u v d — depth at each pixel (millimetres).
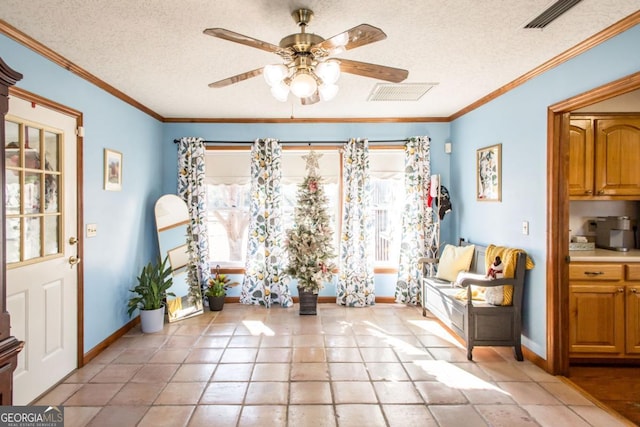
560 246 2834
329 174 4859
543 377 2816
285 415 2297
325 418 2266
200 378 2773
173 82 3334
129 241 3852
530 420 2256
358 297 4684
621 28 2227
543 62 2885
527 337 3158
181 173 4676
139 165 4078
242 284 4863
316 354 3213
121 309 3672
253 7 2062
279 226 4730
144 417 2270
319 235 4375
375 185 4934
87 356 3053
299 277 4336
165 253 4266
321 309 4566
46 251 2633
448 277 4055
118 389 2609
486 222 3881
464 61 2875
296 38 2000
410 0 1994
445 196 4574
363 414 2311
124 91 3604
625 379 2857
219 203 4914
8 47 2275
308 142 4824
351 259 4695
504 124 3520
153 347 3369
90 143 3135
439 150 4852
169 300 4145
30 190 2473
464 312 3154
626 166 3346
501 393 2574
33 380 2459
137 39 2459
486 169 3854
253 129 4812
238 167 4879
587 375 2918
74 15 2137
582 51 2547
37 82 2516
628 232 3555
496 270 3111
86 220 3072
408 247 4723
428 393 2568
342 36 1769
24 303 2396
